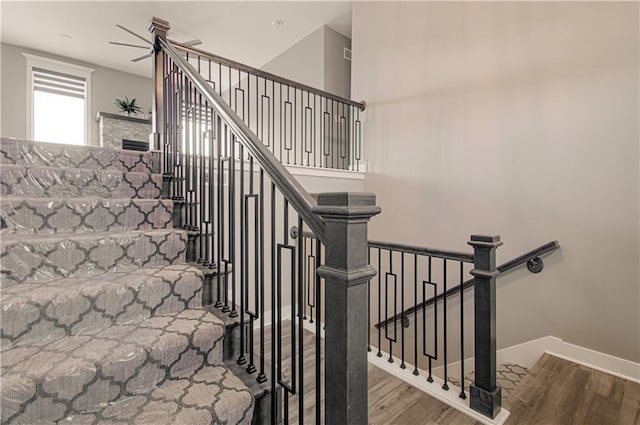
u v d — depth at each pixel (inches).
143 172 90.6
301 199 36.1
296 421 67.0
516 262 105.0
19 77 214.2
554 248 97.9
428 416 70.9
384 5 154.3
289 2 172.1
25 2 170.4
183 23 191.2
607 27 89.7
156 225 72.6
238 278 120.8
